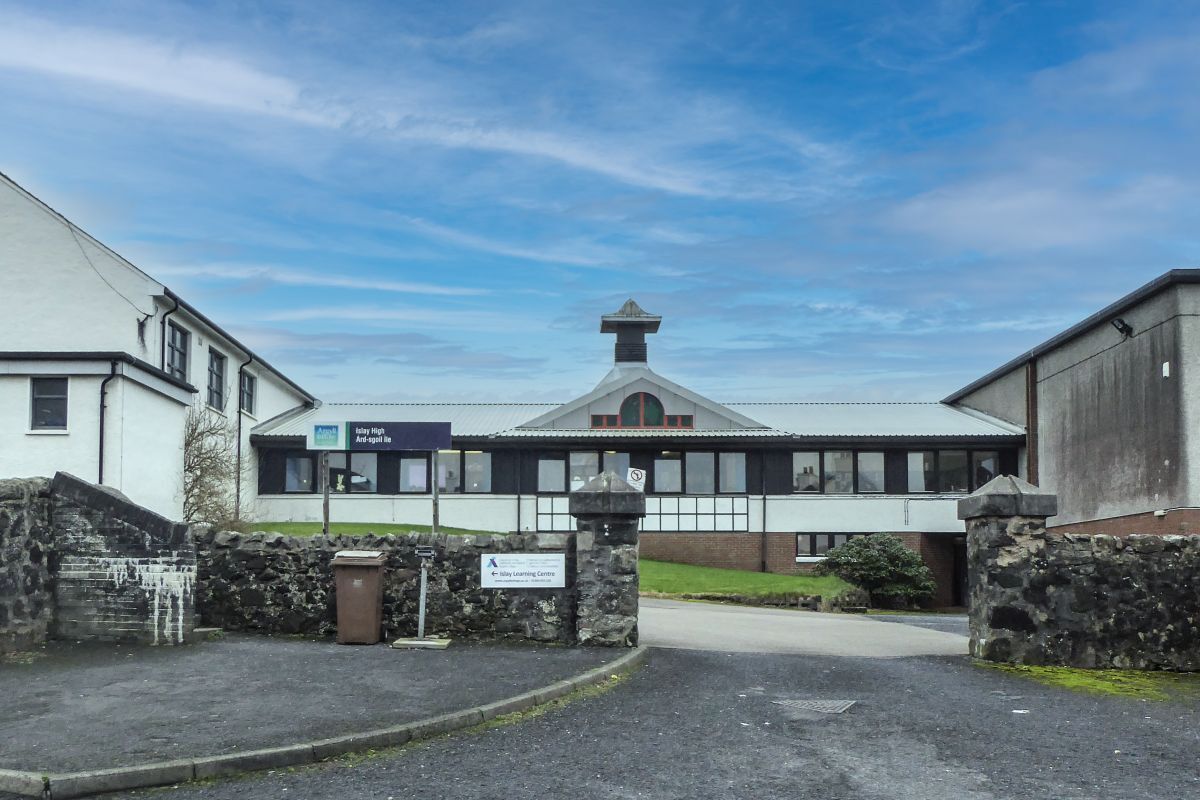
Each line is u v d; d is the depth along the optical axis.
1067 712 10.67
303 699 9.95
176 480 26.30
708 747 8.75
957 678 12.60
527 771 7.91
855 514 35.91
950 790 7.61
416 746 8.67
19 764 7.58
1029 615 13.77
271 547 14.20
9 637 11.98
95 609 12.88
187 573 12.97
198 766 7.68
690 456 36.28
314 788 7.45
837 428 36.78
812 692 11.47
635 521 14.01
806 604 26.94
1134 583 13.78
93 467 23.11
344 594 13.54
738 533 35.75
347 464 36.09
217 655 12.25
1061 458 33.41
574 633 13.92
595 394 36.28
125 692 10.13
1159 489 27.59
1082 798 7.50
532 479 36.03
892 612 29.39
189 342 29.67
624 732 9.25
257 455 35.88
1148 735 9.67
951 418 38.59
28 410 23.33
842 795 7.42
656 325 42.56
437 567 14.05
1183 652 13.62
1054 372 34.03
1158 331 27.73
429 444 16.36
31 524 12.56
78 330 26.75
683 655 13.89
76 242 26.98
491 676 11.33
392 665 11.89
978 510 14.07
